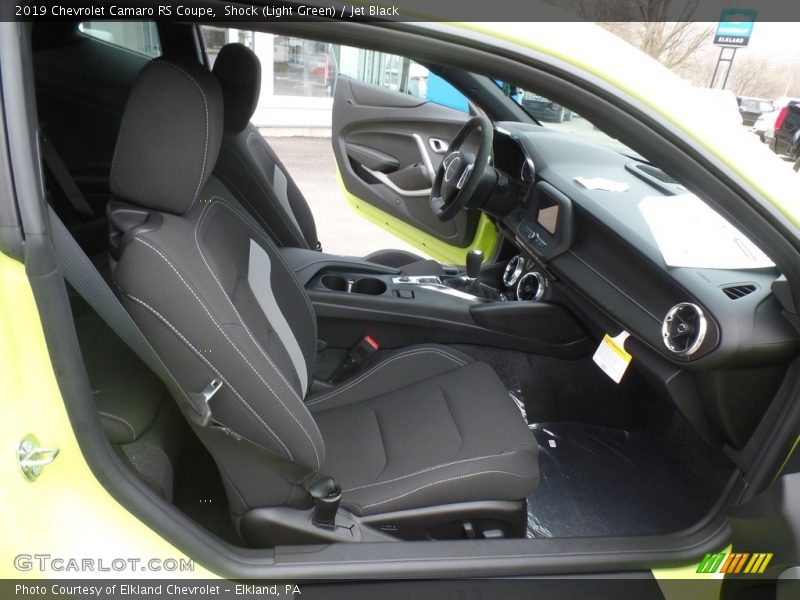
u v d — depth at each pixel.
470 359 1.59
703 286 1.12
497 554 1.01
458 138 1.82
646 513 1.60
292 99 6.02
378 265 2.01
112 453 0.81
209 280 0.85
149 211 0.86
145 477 0.99
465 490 1.11
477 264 1.98
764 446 1.06
